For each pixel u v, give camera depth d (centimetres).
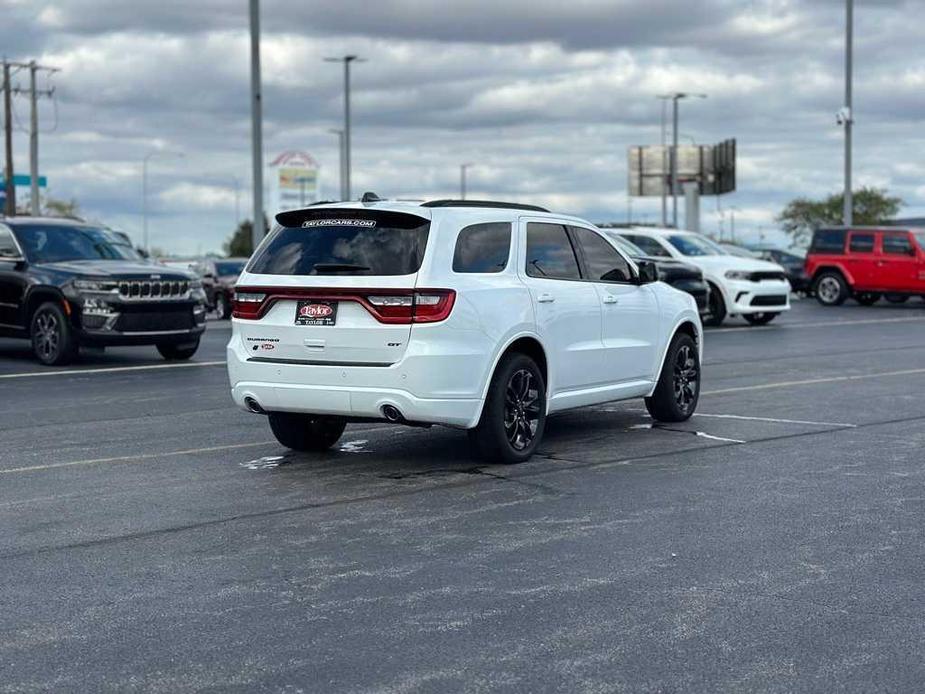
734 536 722
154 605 594
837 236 3534
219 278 3272
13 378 1616
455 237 923
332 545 709
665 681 486
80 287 1761
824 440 1069
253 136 3400
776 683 483
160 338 1800
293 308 930
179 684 488
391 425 1181
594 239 1088
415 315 891
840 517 771
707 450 1021
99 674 500
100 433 1142
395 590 616
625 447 1039
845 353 1945
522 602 594
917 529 738
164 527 757
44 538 732
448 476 914
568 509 798
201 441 1093
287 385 930
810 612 575
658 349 1142
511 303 950
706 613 574
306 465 966
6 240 1888
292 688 482
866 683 483
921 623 557
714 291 2639
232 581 635
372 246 915
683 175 8300
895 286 3422
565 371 1015
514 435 962
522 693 475
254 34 3362
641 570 649
